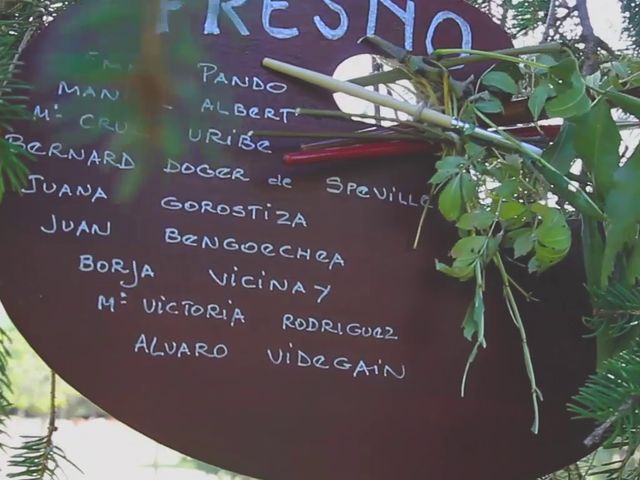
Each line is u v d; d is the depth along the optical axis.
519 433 0.65
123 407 0.59
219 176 0.62
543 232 0.58
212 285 0.61
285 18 0.64
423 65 0.65
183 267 0.61
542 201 0.60
